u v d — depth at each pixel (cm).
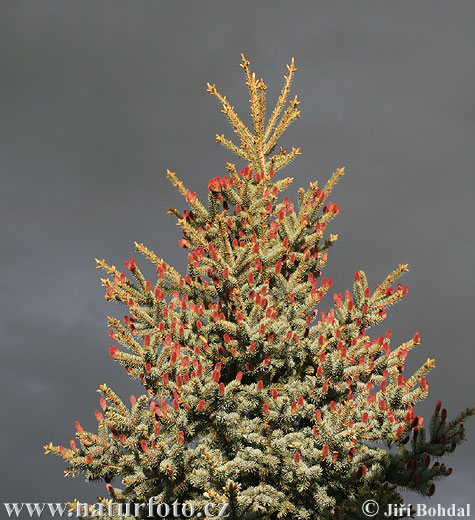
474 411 1035
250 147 1364
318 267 1279
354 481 1058
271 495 1053
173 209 1280
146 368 1012
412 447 1051
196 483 1014
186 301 1178
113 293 1151
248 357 1111
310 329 1141
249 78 1377
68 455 1005
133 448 998
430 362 1044
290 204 1282
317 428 969
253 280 1131
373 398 1025
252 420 1081
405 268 1133
